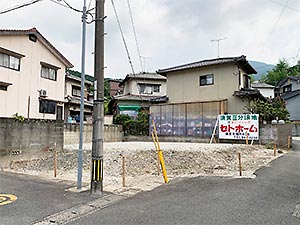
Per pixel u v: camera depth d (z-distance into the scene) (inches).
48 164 441.4
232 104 782.5
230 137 684.1
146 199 244.7
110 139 792.3
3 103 642.2
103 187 297.0
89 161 447.2
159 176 362.9
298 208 208.5
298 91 1465.3
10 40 665.6
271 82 2086.6
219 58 876.0
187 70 880.9
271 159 483.8
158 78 1204.5
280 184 292.8
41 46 759.7
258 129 652.7
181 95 890.7
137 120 881.5
